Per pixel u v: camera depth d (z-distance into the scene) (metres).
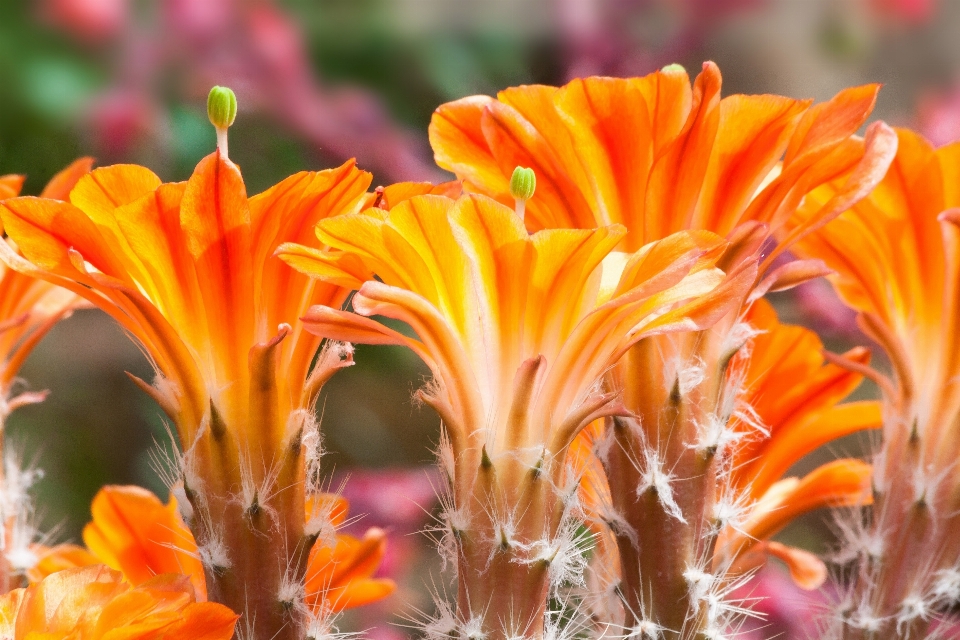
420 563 0.64
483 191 0.46
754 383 0.49
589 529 0.47
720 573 0.48
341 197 0.44
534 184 0.44
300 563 0.45
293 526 0.45
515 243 0.43
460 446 0.44
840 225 0.47
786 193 0.45
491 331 0.44
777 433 0.49
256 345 0.44
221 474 0.44
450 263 0.43
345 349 0.46
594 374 0.44
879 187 0.46
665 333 0.44
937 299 0.47
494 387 0.44
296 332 0.45
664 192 0.45
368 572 0.48
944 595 0.47
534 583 0.44
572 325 0.44
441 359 0.44
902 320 0.47
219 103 0.43
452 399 0.44
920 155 0.46
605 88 0.44
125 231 0.43
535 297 0.43
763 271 0.45
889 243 0.47
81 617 0.43
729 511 0.46
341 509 0.48
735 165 0.45
